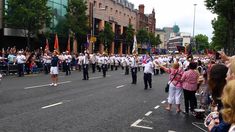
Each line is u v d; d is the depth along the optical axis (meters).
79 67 39.88
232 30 33.47
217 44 58.88
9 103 14.09
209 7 32.75
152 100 17.06
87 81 26.53
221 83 5.06
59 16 51.88
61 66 38.84
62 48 54.03
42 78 27.12
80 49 59.81
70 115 12.02
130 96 18.28
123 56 51.25
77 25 48.84
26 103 14.26
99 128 10.12
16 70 30.62
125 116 12.33
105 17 75.19
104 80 28.30
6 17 39.09
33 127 9.90
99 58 41.22
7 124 10.15
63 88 20.69
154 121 11.68
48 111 12.62
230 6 31.31
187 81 13.41
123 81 27.97
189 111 14.09
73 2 48.88
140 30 93.19
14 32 42.66
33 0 38.00
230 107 3.31
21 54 28.86
